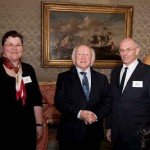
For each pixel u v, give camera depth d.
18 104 2.12
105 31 5.65
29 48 5.51
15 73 2.19
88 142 2.56
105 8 5.57
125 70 2.86
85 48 2.62
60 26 5.48
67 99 2.60
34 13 5.48
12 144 2.07
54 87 5.02
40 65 5.58
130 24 5.70
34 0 5.45
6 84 2.10
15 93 2.13
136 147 2.74
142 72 2.78
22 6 5.42
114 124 2.84
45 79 5.61
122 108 2.78
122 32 5.71
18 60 2.24
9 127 2.06
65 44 5.53
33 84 2.35
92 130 2.59
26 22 5.46
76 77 2.64
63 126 2.60
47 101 4.98
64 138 2.58
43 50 5.46
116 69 3.01
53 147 4.34
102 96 2.69
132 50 2.77
